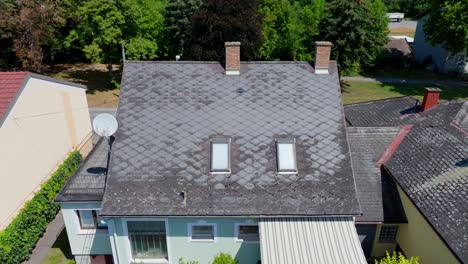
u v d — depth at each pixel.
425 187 20.55
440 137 24.45
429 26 59.81
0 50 66.94
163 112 21.53
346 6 53.28
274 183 19.23
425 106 29.50
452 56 63.44
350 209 18.47
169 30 65.25
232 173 19.50
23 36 55.91
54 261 23.17
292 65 23.94
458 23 53.47
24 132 26.02
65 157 32.25
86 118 36.38
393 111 31.88
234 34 52.44
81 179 21.06
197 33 53.69
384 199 22.39
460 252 16.03
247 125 21.12
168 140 20.50
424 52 72.88
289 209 18.48
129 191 18.83
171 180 19.22
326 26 55.72
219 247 20.16
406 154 23.97
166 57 69.12
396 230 22.75
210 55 52.28
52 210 27.17
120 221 19.06
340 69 57.19
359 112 34.09
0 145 23.28
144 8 60.31
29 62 57.56
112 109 49.94
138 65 23.59
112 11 52.31
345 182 19.30
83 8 52.22
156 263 20.41
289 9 68.69
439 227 17.66
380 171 23.84
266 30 67.81
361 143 25.30
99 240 21.61
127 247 19.91
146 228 19.55
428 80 64.62
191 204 18.50
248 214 18.28
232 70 23.27
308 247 17.03
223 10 51.88
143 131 20.78
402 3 120.31
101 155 23.44
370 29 55.75
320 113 21.62
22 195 25.75
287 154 20.02
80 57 73.31
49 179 27.81
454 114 27.44
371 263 23.20
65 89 31.69
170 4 63.81
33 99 27.06
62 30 65.44
